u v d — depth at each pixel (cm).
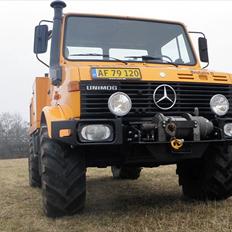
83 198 562
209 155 630
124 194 775
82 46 637
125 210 610
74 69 549
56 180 548
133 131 531
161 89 562
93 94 539
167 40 689
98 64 623
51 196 550
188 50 700
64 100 569
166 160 553
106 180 1005
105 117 540
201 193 653
